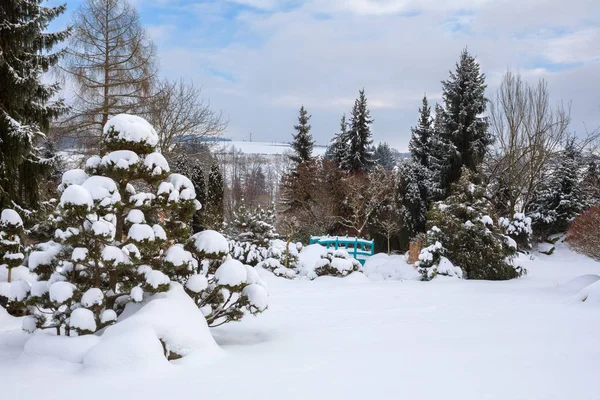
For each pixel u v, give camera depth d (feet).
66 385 14.60
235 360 17.88
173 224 22.49
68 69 66.44
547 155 102.17
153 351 16.60
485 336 21.39
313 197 108.99
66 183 21.27
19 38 37.24
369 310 32.63
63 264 21.75
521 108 101.04
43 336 18.38
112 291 21.08
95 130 69.82
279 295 41.65
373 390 13.53
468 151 92.38
